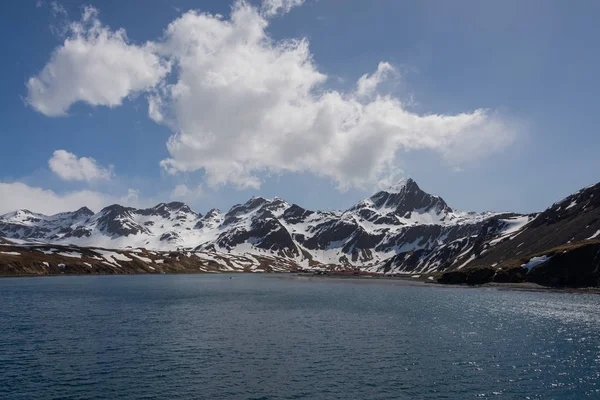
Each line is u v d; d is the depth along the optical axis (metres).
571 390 41.75
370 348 58.97
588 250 152.00
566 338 64.19
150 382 44.00
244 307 107.06
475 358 53.31
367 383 43.94
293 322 81.31
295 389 42.12
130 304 111.19
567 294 132.38
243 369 48.72
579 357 53.28
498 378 45.44
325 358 53.69
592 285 143.62
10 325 75.69
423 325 77.06
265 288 188.88
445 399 39.50
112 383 43.59
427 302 117.00
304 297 138.38
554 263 159.38
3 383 43.28
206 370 48.31
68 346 59.34
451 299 124.25
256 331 71.62
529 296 128.25
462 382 44.22
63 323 78.44
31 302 112.81
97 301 117.31
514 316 86.44
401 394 40.81
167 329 73.00
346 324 78.81
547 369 48.44
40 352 55.81
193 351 57.12
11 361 51.34
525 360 52.12
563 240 186.50
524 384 43.47
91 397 39.62
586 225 185.88
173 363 51.09
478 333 68.88
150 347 59.25
